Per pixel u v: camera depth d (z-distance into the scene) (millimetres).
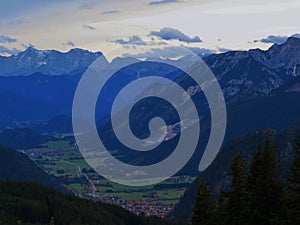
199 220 67688
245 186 58906
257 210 57062
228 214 60156
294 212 55562
